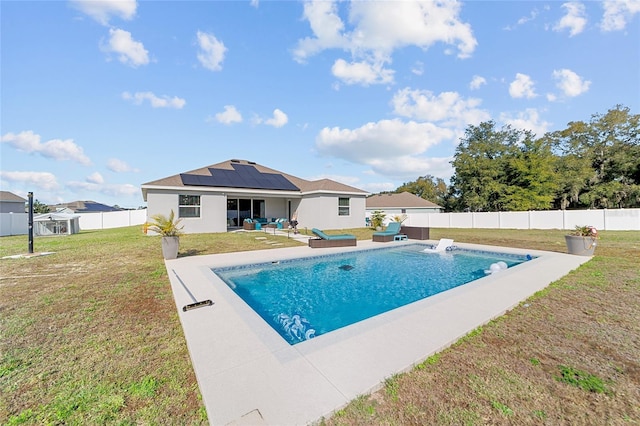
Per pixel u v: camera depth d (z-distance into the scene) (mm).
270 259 8375
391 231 14078
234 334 3209
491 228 22172
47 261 7926
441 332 3193
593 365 2572
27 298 4691
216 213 16688
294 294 5996
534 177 26453
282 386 2215
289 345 2924
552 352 2814
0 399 2174
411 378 2350
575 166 27953
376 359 2605
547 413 1950
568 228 19047
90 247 10648
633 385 2266
